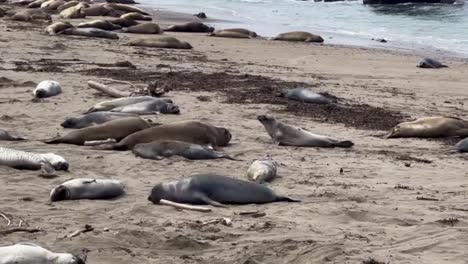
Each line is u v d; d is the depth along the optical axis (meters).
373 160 20.66
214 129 21.27
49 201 15.14
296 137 22.22
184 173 17.95
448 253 12.22
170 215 14.41
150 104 25.58
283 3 96.19
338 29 66.00
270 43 53.44
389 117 27.72
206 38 55.34
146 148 19.48
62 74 33.22
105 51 43.09
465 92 35.22
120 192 15.86
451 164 20.56
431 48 53.50
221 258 11.79
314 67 42.00
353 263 11.50
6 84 30.08
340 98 31.14
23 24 56.62
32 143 20.67
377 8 87.25
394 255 12.02
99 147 20.36
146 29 56.94
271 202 15.70
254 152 20.95
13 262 9.35
